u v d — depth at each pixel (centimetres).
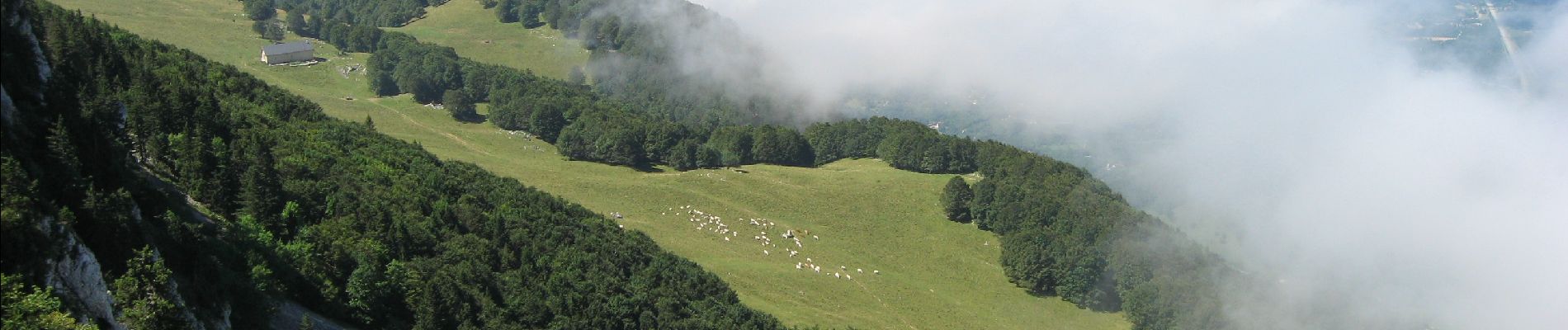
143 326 6250
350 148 14750
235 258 8312
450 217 12531
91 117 7538
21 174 5919
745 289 16200
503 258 12038
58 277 5916
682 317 12188
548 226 13900
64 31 9444
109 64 11531
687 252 17688
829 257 19250
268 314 8006
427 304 9688
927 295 18200
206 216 9488
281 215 10194
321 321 8762
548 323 10806
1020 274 18850
